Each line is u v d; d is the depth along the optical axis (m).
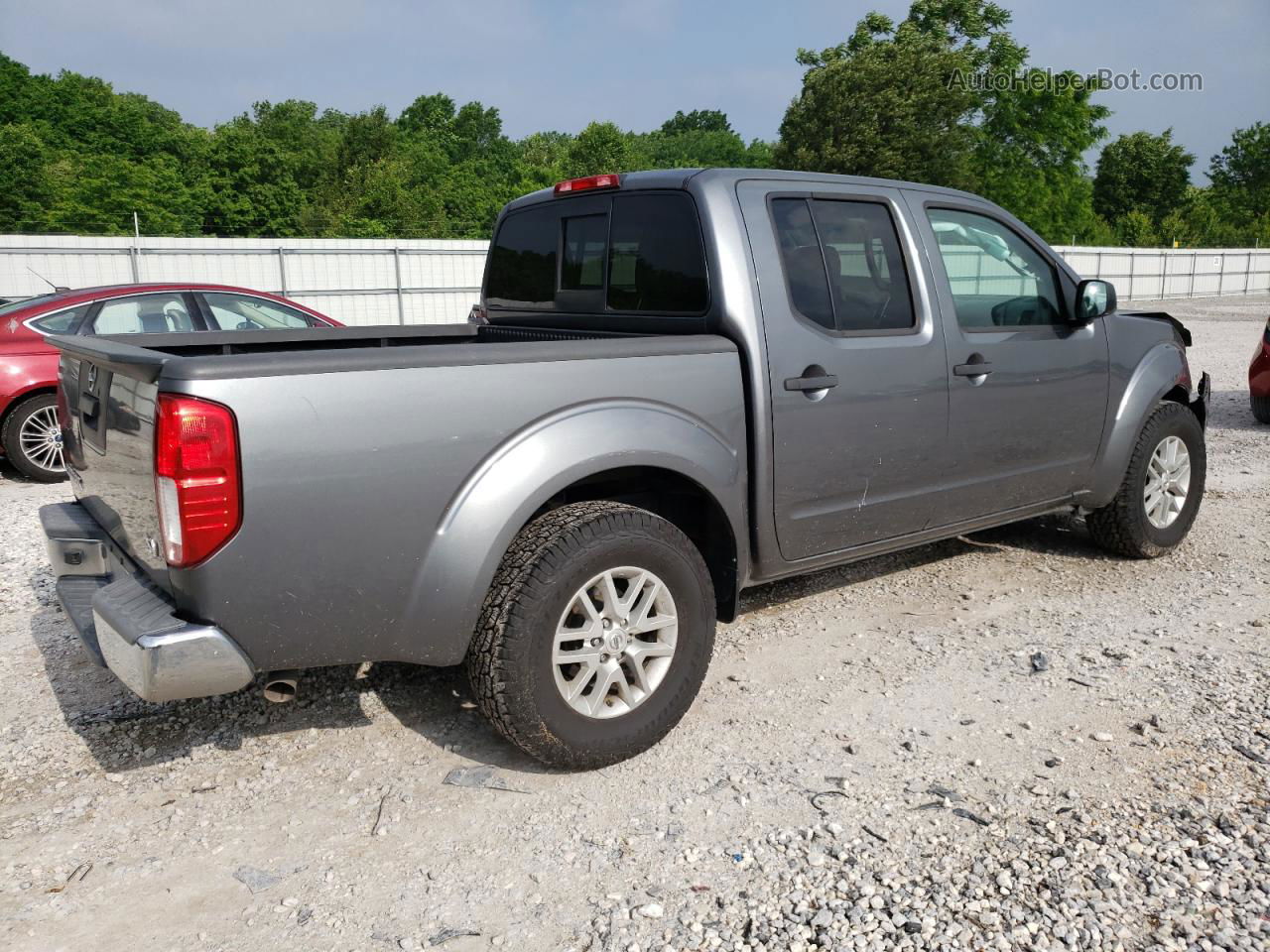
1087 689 3.58
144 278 26.53
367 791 2.99
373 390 2.61
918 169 47.75
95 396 2.96
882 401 3.71
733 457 3.33
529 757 3.18
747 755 3.16
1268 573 4.85
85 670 3.89
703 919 2.38
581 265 3.99
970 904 2.39
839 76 47.88
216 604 2.49
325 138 94.12
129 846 2.73
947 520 4.12
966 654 3.92
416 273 30.39
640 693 3.10
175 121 113.69
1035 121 52.84
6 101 80.50
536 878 2.56
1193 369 13.98
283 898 2.50
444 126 116.69
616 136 80.88
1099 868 2.52
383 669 3.85
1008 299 4.24
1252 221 74.25
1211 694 3.51
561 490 3.00
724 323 3.35
